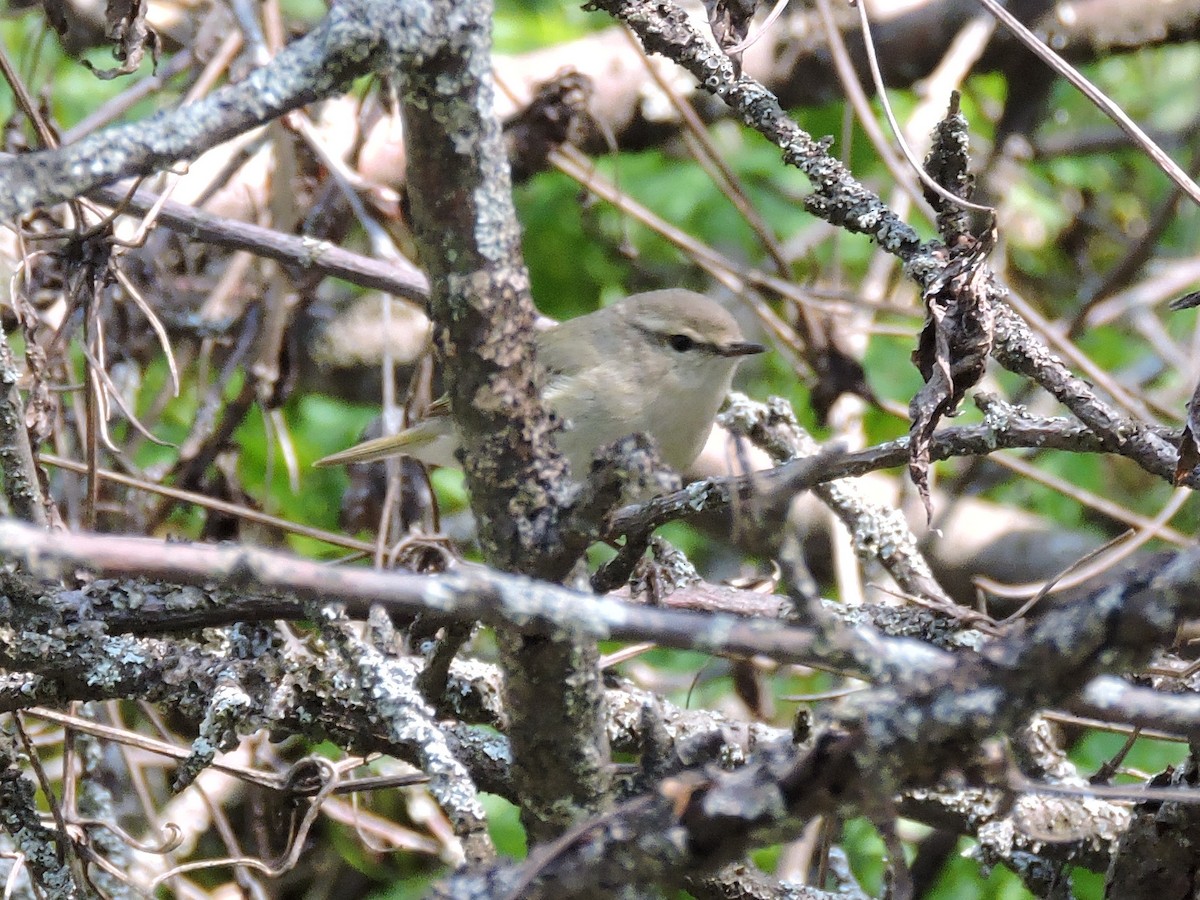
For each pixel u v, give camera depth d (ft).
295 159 32.91
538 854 11.69
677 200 43.39
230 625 18.66
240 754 27.58
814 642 10.65
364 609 19.31
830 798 11.13
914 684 10.94
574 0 48.37
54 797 19.42
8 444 18.52
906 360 42.16
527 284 13.34
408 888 32.96
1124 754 19.71
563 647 13.26
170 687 18.35
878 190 44.86
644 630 10.44
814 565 36.45
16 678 18.45
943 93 37.86
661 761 14.49
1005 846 20.08
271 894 30.27
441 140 12.61
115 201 25.79
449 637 16.79
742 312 45.29
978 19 40.88
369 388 42.73
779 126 19.92
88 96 41.63
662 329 29.78
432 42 12.17
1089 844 20.24
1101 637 10.50
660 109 40.06
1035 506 44.98
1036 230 48.93
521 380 13.30
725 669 36.63
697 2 37.70
